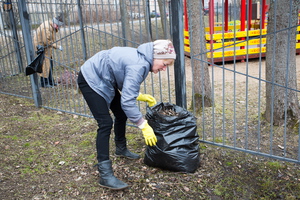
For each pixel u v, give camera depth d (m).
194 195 2.54
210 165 3.03
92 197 2.55
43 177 2.89
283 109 3.79
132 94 2.35
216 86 6.47
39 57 4.48
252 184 2.70
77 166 3.10
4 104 5.37
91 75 2.54
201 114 4.55
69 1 5.32
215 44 8.75
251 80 6.91
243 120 4.23
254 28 10.17
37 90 5.17
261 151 3.31
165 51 2.39
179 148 2.80
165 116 2.77
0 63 7.25
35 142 3.74
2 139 3.79
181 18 3.09
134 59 2.39
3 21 6.74
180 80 3.29
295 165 3.00
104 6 4.66
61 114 4.87
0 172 2.96
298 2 3.42
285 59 3.62
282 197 2.50
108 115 2.63
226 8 9.55
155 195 2.54
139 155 3.27
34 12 4.96
